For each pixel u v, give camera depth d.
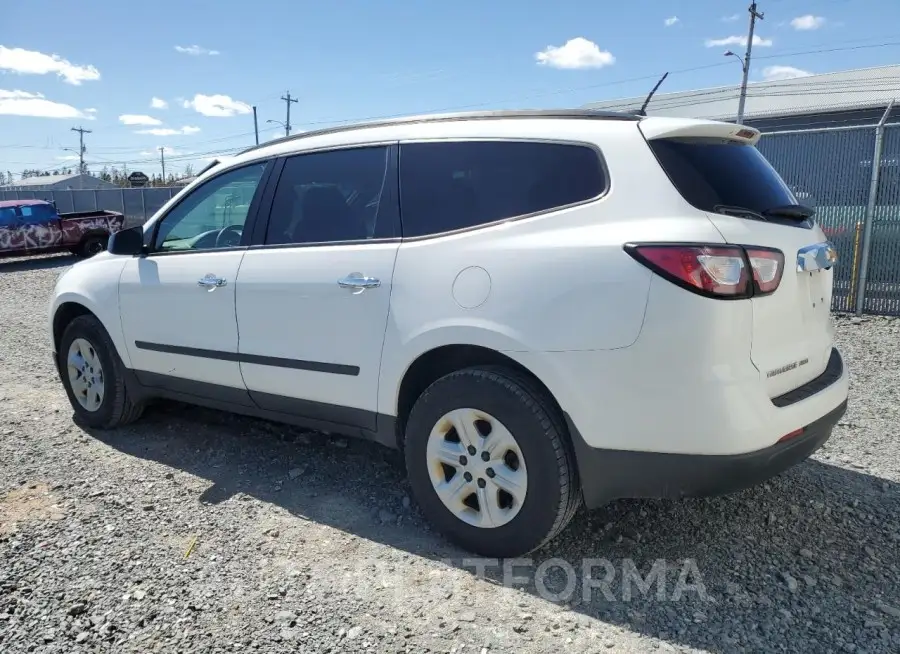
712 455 2.66
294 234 3.81
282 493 3.86
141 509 3.65
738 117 24.77
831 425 3.12
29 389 6.07
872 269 8.35
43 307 11.45
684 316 2.62
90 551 3.21
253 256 3.89
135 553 3.20
